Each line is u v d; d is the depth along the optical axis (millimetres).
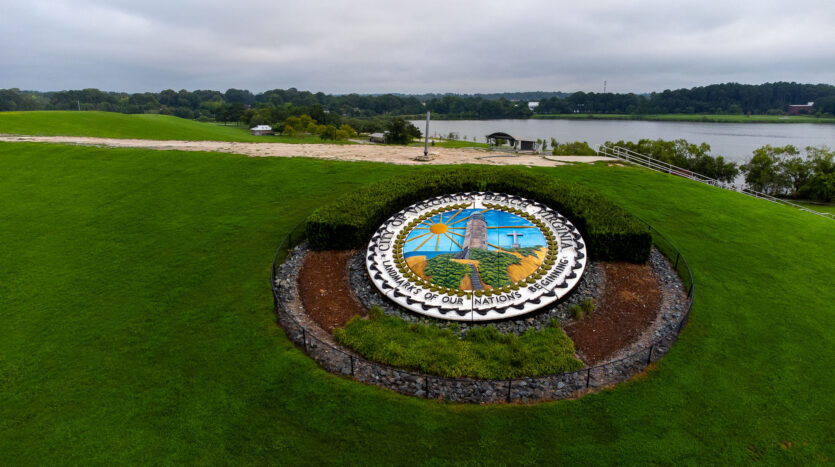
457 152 37688
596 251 17406
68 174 28016
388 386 11961
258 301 15734
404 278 15977
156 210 23031
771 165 58688
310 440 10477
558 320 14500
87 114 63312
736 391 11820
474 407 11234
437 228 18344
